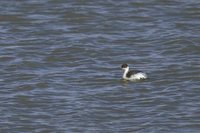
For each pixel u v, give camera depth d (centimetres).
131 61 5181
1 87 4694
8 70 5006
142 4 6425
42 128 4084
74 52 5350
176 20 6047
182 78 4822
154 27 5891
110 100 4469
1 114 4275
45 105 4400
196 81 4766
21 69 5031
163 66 5053
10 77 4875
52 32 5800
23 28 5900
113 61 5188
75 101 4450
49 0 6544
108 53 5338
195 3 6419
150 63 5134
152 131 4041
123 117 4234
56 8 6356
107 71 4984
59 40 5606
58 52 5347
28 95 4550
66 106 4375
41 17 6156
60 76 4884
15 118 4219
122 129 4072
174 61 5156
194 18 6091
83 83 4753
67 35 5728
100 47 5447
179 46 5441
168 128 4075
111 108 4350
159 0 6494
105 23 6000
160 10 6288
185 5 6375
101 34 5753
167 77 4841
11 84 4750
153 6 6381
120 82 4753
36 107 4375
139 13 6228
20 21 6056
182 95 4525
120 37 5675
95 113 4278
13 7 6384
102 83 4747
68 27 5931
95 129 4069
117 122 4169
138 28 5878
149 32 5775
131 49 5428
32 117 4234
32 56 5275
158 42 5547
